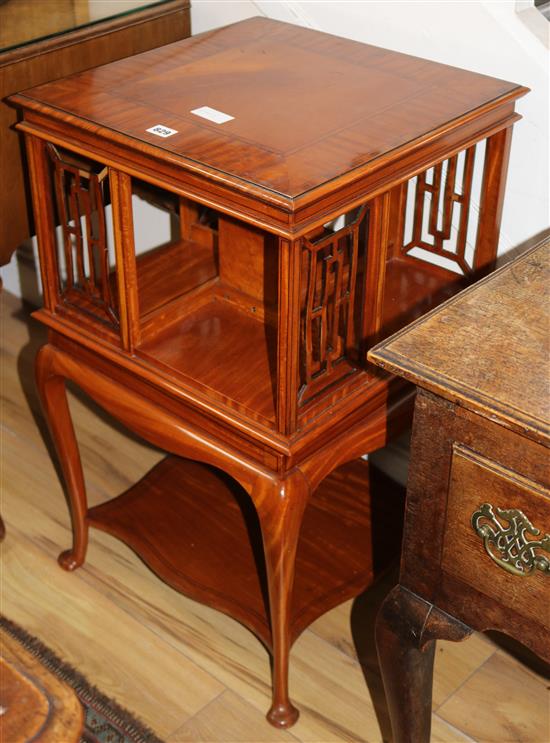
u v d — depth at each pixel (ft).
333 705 5.31
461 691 5.38
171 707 5.29
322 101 4.32
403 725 4.25
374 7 5.11
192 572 5.55
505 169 4.62
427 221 5.51
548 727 5.19
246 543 5.74
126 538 5.75
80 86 4.46
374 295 4.25
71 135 4.27
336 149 3.92
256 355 4.58
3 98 4.96
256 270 4.72
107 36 5.30
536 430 3.03
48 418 5.43
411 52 5.10
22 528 6.37
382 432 4.72
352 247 4.09
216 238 5.24
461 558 3.61
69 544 6.26
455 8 4.84
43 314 4.94
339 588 5.42
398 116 4.18
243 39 4.99
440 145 4.15
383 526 5.85
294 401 4.09
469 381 3.22
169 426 4.66
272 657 5.34
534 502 3.23
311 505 5.99
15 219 5.32
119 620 5.78
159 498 6.04
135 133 4.03
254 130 4.06
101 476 6.75
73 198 4.60
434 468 3.51
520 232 5.16
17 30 5.10
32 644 5.61
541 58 4.70
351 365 4.45
